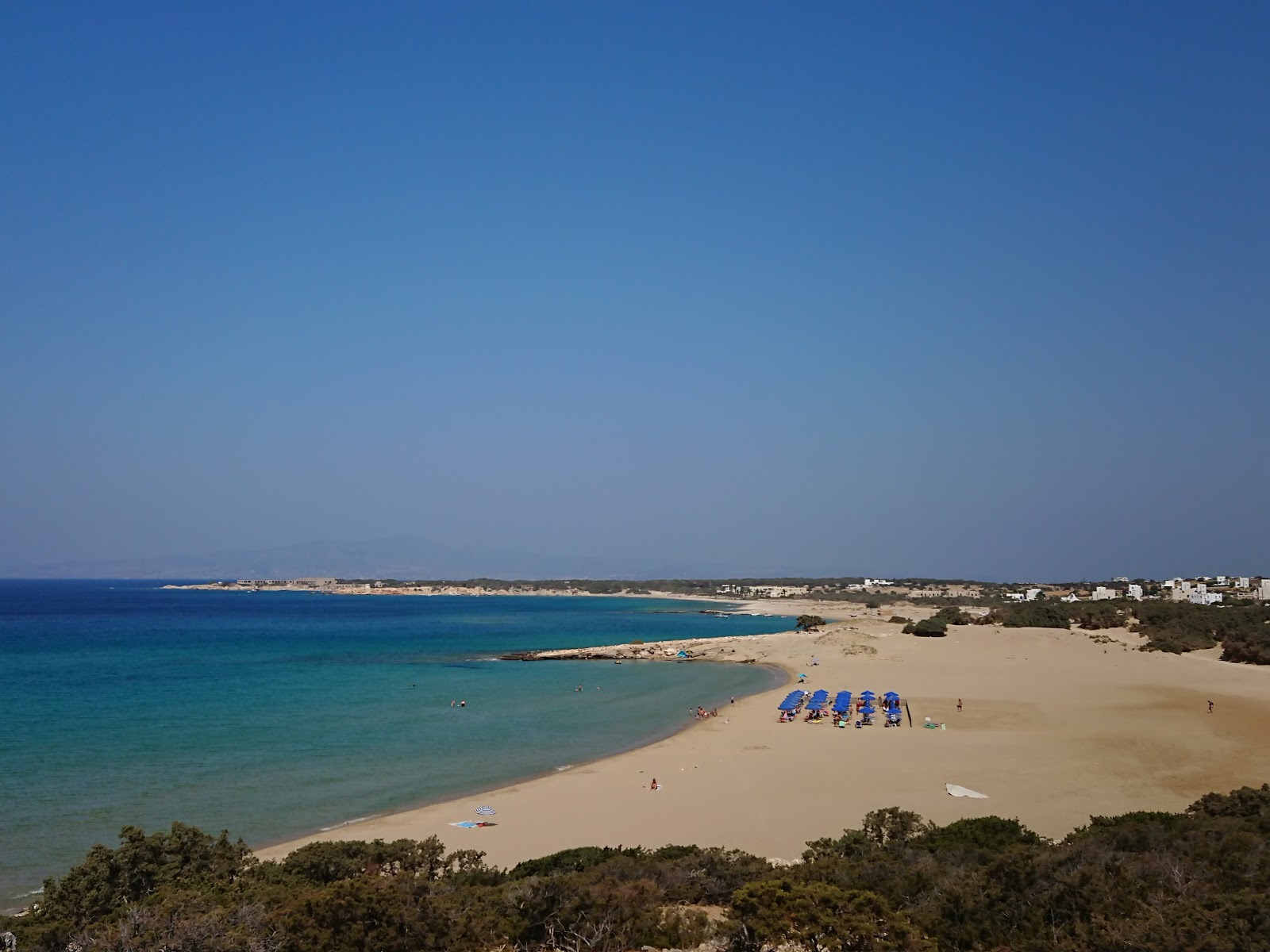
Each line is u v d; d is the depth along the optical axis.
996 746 49.78
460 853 25.44
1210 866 18.44
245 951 14.81
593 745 52.81
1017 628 125.62
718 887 20.58
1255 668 86.12
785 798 38.22
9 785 40.62
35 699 69.50
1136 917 15.56
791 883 16.77
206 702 68.94
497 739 54.47
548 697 75.44
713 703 71.75
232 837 32.94
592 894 18.25
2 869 29.31
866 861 22.11
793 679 86.75
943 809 35.88
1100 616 128.50
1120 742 50.38
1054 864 18.52
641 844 31.34
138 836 22.31
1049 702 66.94
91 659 103.25
